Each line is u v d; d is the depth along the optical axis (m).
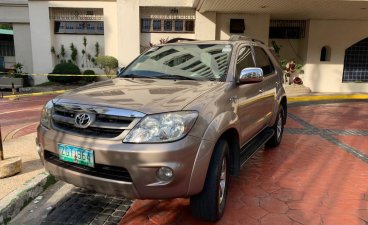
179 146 2.71
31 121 8.02
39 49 15.47
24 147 5.43
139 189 2.75
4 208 3.31
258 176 4.69
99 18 15.50
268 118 5.20
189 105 2.92
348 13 12.67
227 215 3.54
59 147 3.02
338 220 3.48
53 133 3.11
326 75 14.97
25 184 3.85
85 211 3.59
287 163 5.28
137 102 2.91
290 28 15.31
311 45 14.69
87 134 2.90
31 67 18.59
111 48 15.35
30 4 15.14
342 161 5.42
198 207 3.18
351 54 15.12
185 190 2.82
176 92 3.21
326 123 8.49
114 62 14.38
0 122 7.85
